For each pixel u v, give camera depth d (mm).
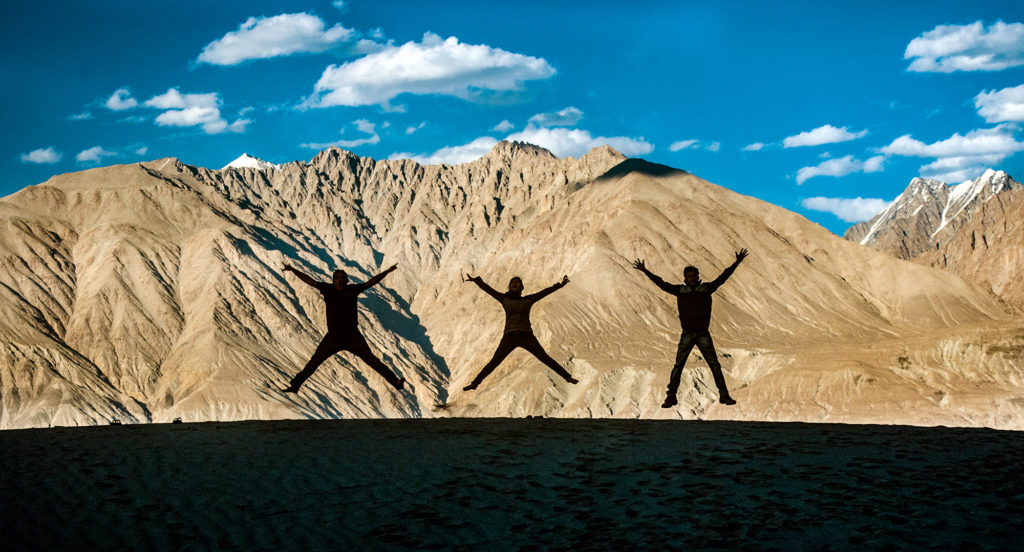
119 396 158750
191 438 16344
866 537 9875
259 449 15031
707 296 16359
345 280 15938
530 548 9859
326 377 167750
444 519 10906
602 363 132125
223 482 12719
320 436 16438
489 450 14664
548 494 11859
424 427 17625
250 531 10594
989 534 9852
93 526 10820
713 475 12594
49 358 161000
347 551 9914
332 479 12828
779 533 10070
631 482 12336
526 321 15789
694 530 10266
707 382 123000
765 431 16172
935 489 11609
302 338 181750
